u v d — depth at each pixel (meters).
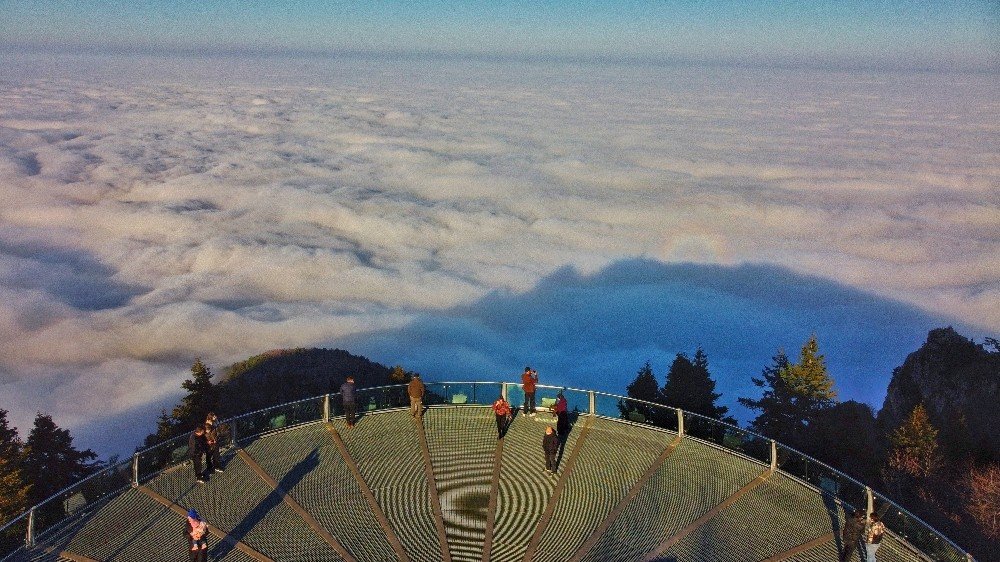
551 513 18.14
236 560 15.87
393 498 18.80
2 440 34.03
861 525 15.62
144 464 19.11
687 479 19.56
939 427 40.38
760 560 16.00
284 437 21.98
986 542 27.69
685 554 16.20
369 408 24.28
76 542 16.22
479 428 23.03
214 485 18.97
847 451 39.28
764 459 20.50
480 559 16.39
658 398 40.66
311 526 17.34
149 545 16.25
